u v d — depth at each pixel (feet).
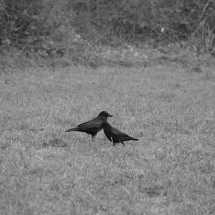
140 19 98.53
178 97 57.21
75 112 45.93
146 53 93.56
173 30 100.17
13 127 40.04
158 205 25.49
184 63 89.45
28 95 55.36
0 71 72.18
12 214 23.50
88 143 35.78
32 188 26.73
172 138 38.24
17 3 80.74
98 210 24.49
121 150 34.19
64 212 24.13
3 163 30.55
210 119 44.73
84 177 28.60
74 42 88.28
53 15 85.87
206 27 100.94
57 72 74.38
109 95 56.70
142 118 44.01
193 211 24.79
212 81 72.02
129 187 27.22
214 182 28.53
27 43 82.48
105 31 97.40
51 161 31.40
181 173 29.91
